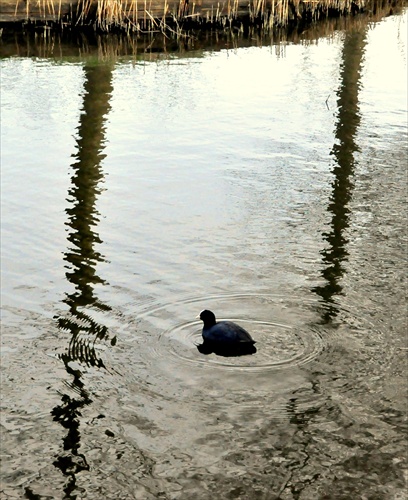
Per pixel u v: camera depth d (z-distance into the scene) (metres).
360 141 16.25
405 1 33.00
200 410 8.28
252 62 22.59
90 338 9.52
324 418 8.15
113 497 7.17
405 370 8.90
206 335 9.33
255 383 8.68
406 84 20.28
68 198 13.47
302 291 10.56
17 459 7.64
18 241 11.91
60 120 17.20
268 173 14.62
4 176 14.32
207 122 17.34
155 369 8.94
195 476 7.40
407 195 13.66
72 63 22.27
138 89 19.72
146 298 10.37
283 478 7.36
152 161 15.17
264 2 27.64
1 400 8.46
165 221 12.62
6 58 22.75
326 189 13.91
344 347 9.32
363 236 12.16
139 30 26.27
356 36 26.05
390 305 10.23
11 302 10.27
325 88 19.94
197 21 27.42
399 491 7.19
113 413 8.26
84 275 10.92
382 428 8.00
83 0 26.16
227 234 12.20
